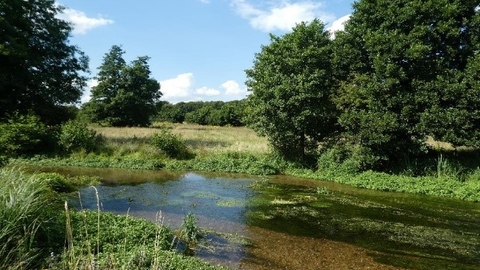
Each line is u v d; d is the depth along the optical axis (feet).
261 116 69.31
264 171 66.39
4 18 71.46
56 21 86.58
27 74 78.38
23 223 19.03
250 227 33.83
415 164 60.80
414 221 37.32
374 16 62.18
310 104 65.67
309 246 29.32
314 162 70.33
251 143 92.58
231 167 68.54
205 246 27.71
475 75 54.70
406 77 58.13
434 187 51.72
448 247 29.94
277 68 67.62
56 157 68.85
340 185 57.06
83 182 50.72
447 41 59.72
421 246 30.07
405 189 52.70
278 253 27.37
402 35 57.88
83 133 74.59
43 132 72.64
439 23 57.72
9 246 17.60
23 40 77.25
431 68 58.29
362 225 35.60
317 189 52.19
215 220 35.63
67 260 16.88
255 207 41.47
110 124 191.21
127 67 195.11
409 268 25.54
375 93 59.52
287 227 34.32
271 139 71.72
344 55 64.34
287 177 63.67
